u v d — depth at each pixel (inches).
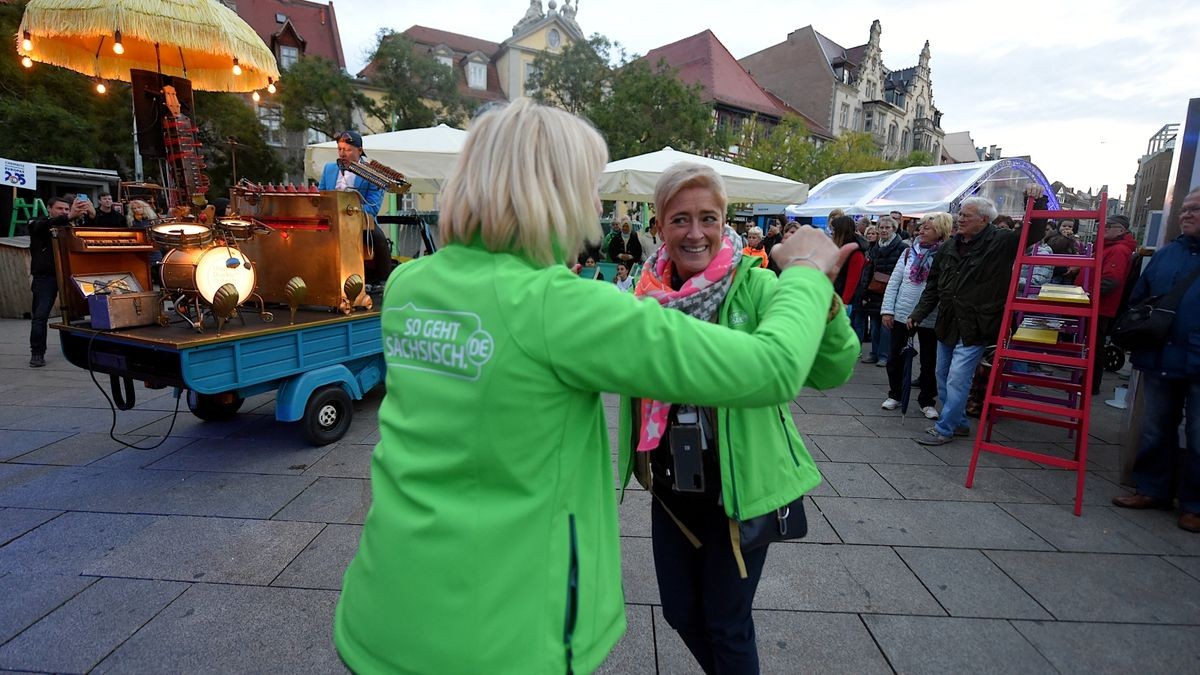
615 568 42.7
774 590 99.3
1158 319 120.0
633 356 33.2
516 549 35.5
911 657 84.1
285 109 861.8
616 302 34.3
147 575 100.0
